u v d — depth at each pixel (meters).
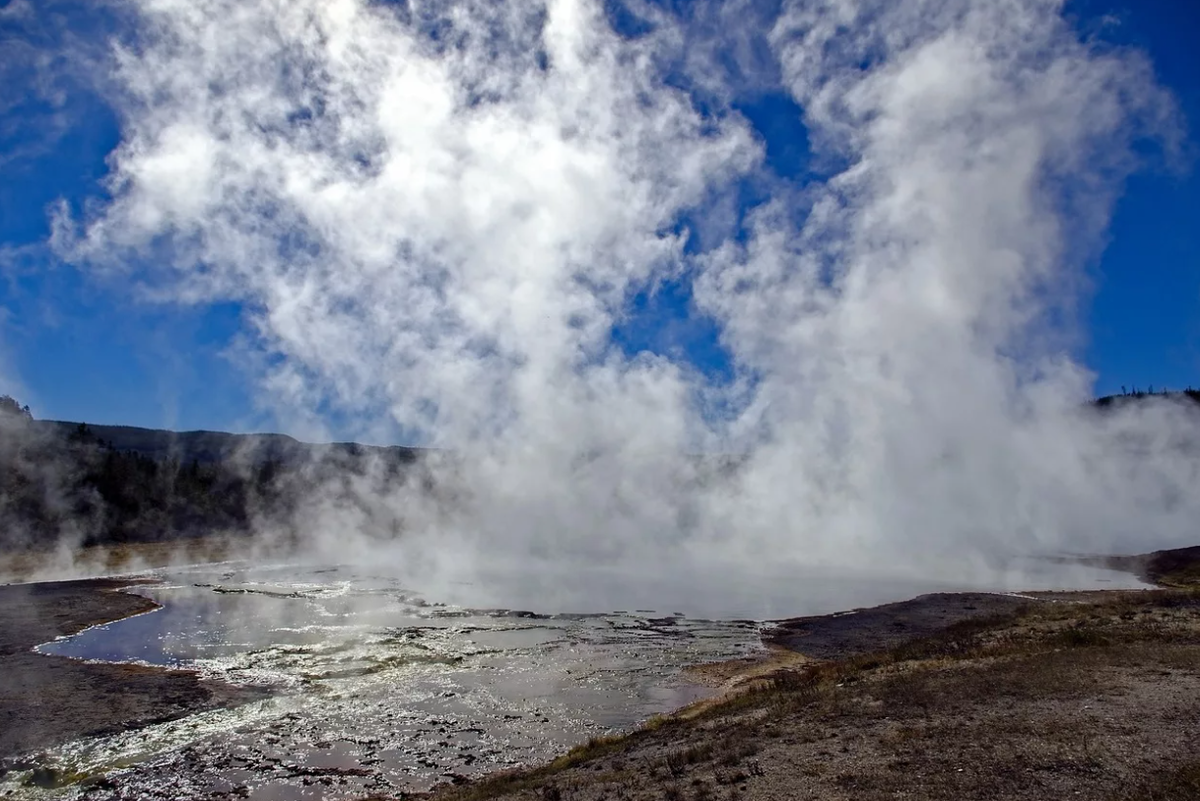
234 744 20.86
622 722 22.39
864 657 25.33
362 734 21.59
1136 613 26.62
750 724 17.02
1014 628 26.39
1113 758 11.02
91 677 27.44
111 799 17.58
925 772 11.52
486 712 23.55
